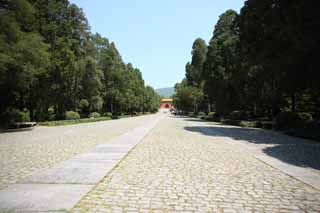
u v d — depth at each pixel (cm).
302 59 1435
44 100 3086
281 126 1997
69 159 826
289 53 1483
